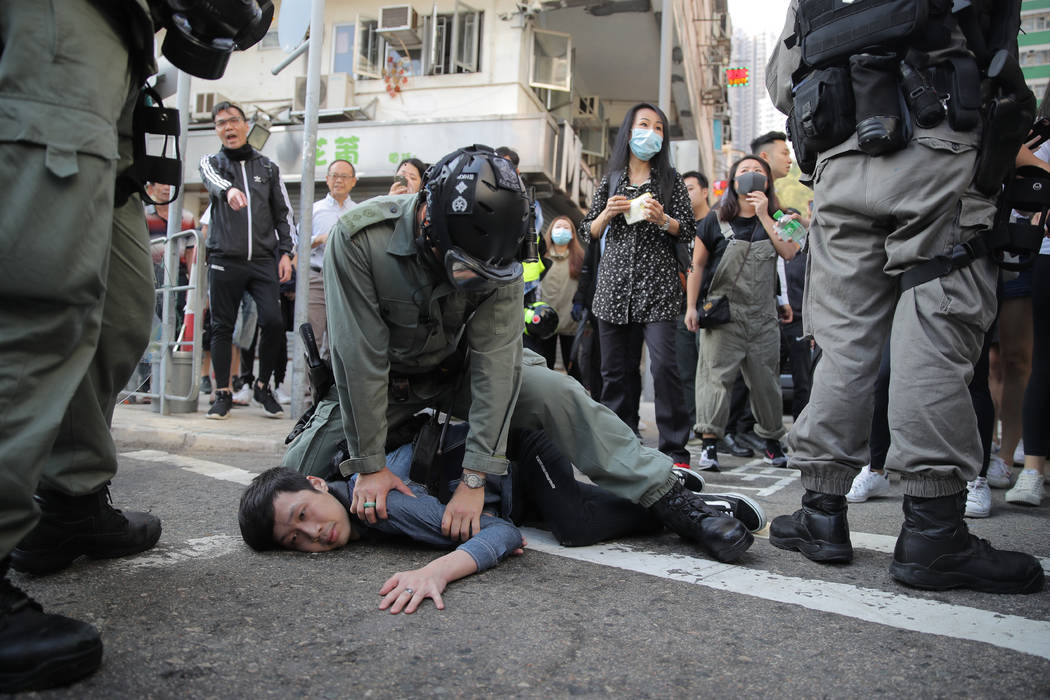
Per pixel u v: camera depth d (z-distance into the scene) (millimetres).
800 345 5516
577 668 1455
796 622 1729
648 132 3928
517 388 2189
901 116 2049
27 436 1340
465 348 2227
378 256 1981
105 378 1918
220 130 5262
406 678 1390
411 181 5477
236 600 1777
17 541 1355
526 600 1839
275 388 7230
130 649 1472
